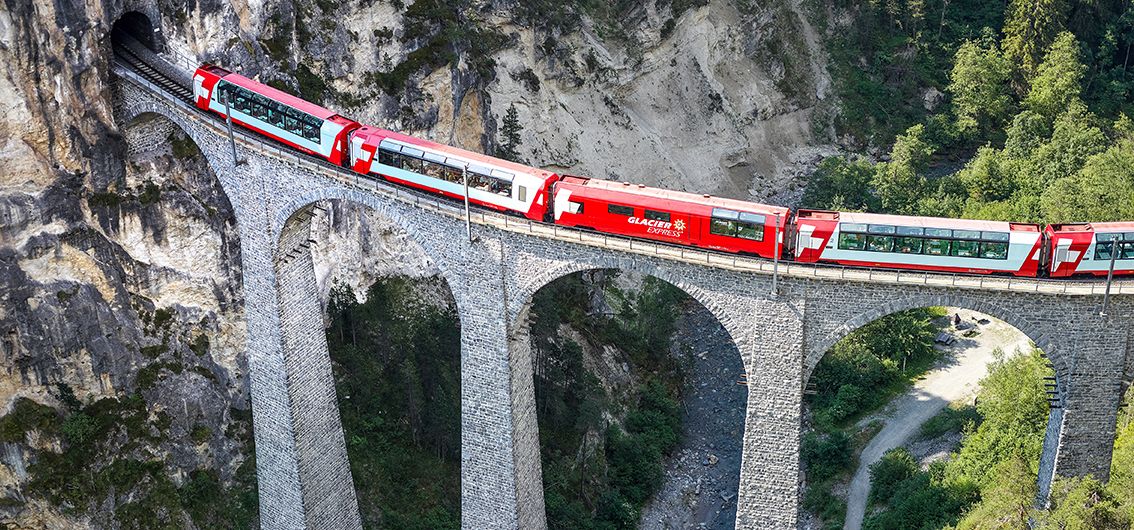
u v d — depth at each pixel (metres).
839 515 82.69
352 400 84.19
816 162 129.00
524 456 67.81
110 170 74.69
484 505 68.88
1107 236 56.47
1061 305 54.88
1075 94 121.50
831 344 57.75
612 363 96.31
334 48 82.81
